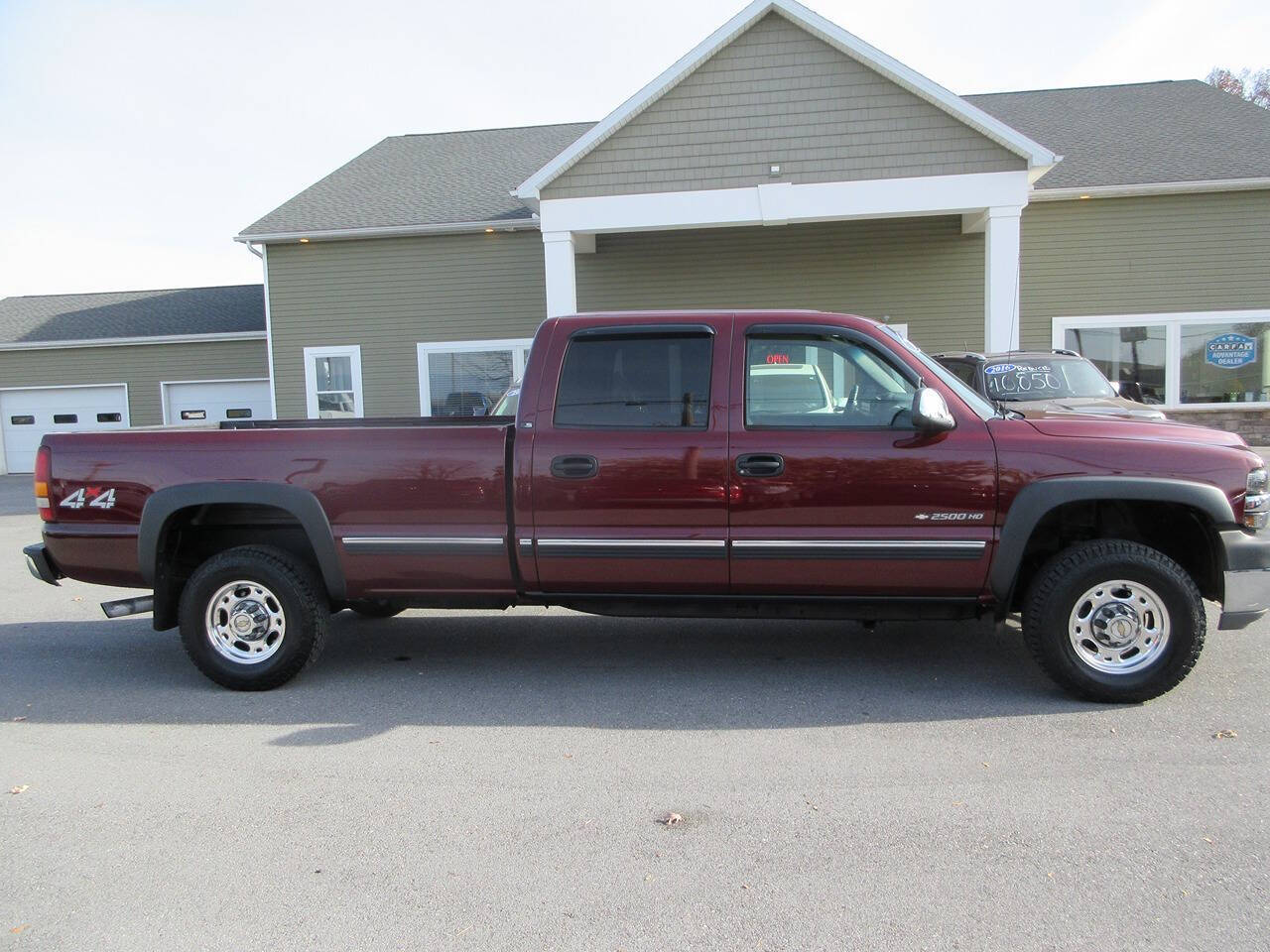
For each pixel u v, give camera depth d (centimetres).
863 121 1266
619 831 321
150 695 488
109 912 276
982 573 437
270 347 1695
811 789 351
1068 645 433
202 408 2136
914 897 274
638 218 1309
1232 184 1441
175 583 509
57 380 2147
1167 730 402
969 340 1547
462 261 1648
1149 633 431
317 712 454
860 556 441
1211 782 348
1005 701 446
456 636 597
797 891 280
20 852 315
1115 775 356
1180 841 305
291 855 310
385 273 1662
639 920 266
